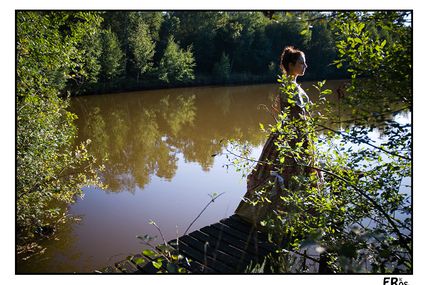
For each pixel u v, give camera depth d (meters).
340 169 2.88
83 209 5.41
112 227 4.86
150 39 25.86
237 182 6.59
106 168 7.36
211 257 3.13
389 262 2.50
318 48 29.38
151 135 10.62
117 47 22.38
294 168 3.35
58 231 4.70
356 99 2.22
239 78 31.31
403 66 2.08
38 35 4.35
